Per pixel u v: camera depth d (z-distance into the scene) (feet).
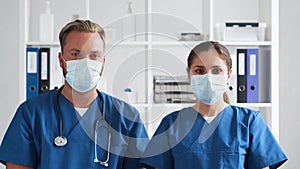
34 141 6.58
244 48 11.31
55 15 12.38
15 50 12.86
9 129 6.63
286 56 13.14
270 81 11.28
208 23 11.23
